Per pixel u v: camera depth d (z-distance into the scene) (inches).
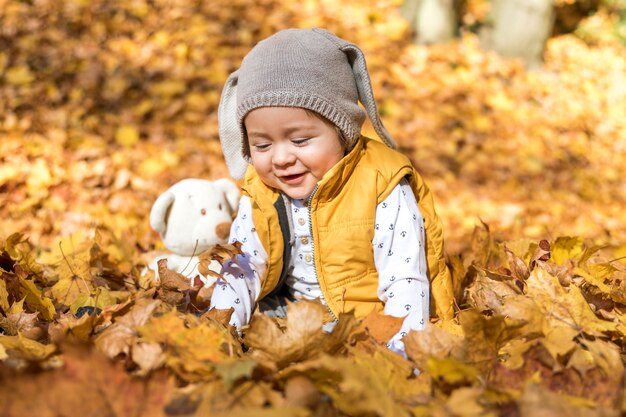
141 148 253.8
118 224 204.5
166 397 61.3
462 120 310.7
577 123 331.0
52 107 269.4
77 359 60.5
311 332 73.0
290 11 371.2
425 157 279.9
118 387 60.9
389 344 89.4
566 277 103.6
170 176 239.3
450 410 62.9
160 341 72.9
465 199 254.8
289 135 90.7
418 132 296.5
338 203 95.3
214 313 94.0
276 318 99.4
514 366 75.5
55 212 209.5
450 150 287.6
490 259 121.6
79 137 253.3
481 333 73.5
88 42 314.2
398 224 95.2
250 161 100.6
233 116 104.0
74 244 138.4
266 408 62.7
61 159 235.8
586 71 380.5
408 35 368.5
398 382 71.8
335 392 65.2
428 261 101.5
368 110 100.4
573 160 304.2
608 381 70.4
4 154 231.8
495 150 295.3
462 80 339.3
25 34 311.6
